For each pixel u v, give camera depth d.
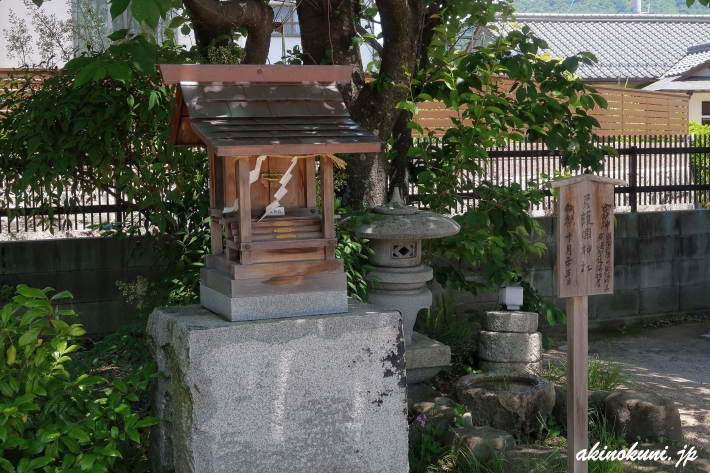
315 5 6.02
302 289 3.53
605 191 3.83
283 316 3.49
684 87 16.36
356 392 3.54
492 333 5.70
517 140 5.92
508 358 5.64
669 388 6.17
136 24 7.94
